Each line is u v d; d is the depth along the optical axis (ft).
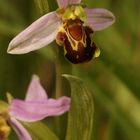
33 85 0.89
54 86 1.19
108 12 0.89
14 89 1.16
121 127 1.07
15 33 1.15
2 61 1.16
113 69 1.05
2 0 1.17
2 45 1.16
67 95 0.87
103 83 1.13
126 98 1.12
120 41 1.13
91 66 1.10
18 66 1.17
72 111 0.85
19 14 1.18
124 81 1.05
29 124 0.86
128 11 1.18
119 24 1.19
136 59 1.13
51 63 1.19
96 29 0.89
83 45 0.87
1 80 1.16
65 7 0.88
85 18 0.88
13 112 0.85
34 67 1.18
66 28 0.88
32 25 0.86
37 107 0.84
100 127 1.12
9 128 0.86
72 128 0.85
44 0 0.86
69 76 0.84
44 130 0.86
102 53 1.05
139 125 1.10
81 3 0.88
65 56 0.86
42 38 0.87
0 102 0.86
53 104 0.84
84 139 0.86
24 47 0.86
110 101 1.07
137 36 1.16
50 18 0.87
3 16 1.19
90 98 0.85
